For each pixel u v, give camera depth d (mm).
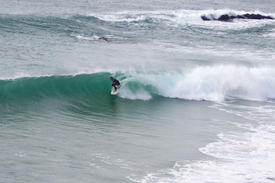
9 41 104312
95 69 82938
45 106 61438
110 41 124250
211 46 129875
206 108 68062
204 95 76750
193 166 40250
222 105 71000
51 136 46625
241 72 83500
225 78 81375
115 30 150625
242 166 40812
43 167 37156
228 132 53219
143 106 67625
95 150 43125
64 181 34781
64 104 64188
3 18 142125
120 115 60719
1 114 54312
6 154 39281
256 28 185125
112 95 71938
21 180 34062
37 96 65062
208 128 55062
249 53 119062
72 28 141750
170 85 76875
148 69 85938
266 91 80938
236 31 173250
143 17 188125
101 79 74625
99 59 94062
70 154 41156
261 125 57438
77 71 79750
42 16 157750
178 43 132125
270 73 84500
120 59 96375
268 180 37719
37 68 78438
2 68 75000
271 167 40906
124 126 54188
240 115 63562
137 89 74562
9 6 191125
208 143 48094
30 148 41688
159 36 145375
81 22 157375
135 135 50062
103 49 109125
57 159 39438
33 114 56156
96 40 123438
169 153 43906
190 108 67625
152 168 39219
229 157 43312
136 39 133500
